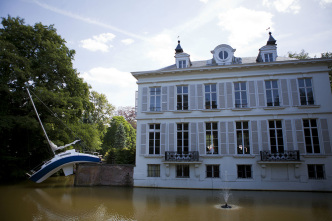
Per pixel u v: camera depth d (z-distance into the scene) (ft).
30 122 64.69
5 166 70.95
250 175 60.70
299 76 62.59
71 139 79.46
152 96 70.49
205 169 62.28
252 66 64.08
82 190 58.85
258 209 38.91
